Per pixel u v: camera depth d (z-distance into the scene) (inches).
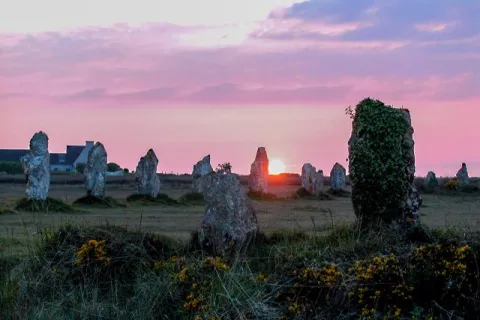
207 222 516.1
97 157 1315.2
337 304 399.2
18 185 2020.2
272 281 426.9
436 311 390.3
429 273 404.2
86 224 584.1
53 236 512.4
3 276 476.1
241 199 523.2
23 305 437.1
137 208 1243.8
